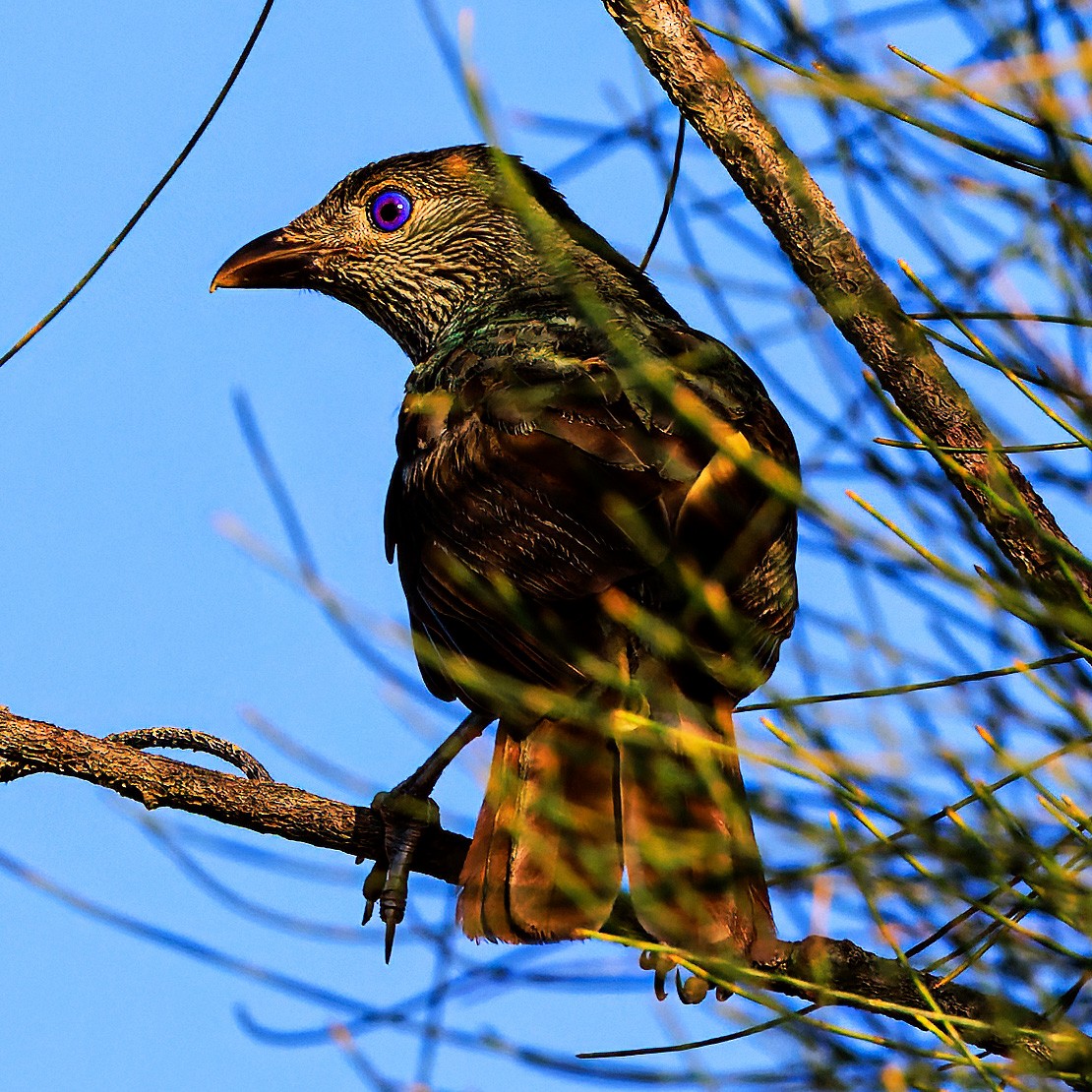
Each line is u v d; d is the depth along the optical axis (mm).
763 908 5477
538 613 6906
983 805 3475
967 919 3746
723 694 6551
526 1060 3707
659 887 5391
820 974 3820
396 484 8164
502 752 6434
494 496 7219
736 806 3691
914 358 5539
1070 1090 3688
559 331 8172
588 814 6086
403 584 8172
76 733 6598
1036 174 3506
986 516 5367
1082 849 3549
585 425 7230
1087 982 3672
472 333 9086
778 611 7520
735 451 3482
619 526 6871
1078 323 3535
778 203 5840
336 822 7090
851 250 5742
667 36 5961
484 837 6203
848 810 3441
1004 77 3123
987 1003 5266
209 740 7211
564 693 6625
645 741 4688
